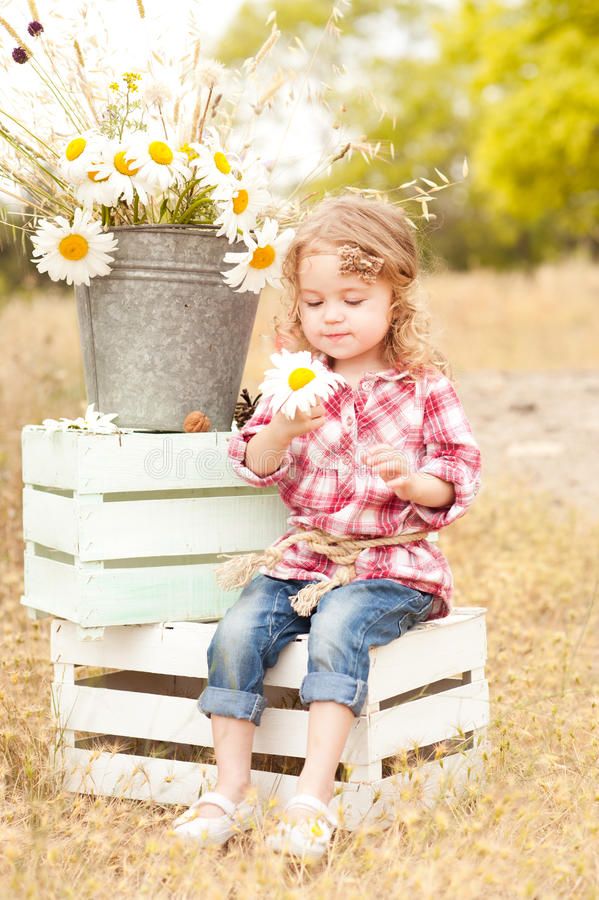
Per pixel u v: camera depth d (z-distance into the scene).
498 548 4.20
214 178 2.26
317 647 2.04
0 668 2.66
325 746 1.98
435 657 2.24
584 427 6.45
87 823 1.98
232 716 2.08
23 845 1.88
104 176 2.24
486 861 1.77
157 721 2.27
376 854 1.79
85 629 2.22
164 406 2.40
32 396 5.08
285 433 2.19
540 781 2.09
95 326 2.43
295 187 2.66
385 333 2.34
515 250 23.94
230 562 2.23
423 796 2.10
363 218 2.29
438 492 2.21
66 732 2.35
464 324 11.33
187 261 2.35
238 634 2.11
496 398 7.32
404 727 2.15
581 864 1.74
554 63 13.75
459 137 23.78
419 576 2.22
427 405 2.30
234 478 2.34
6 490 4.18
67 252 2.31
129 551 2.25
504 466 5.68
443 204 23.73
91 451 2.20
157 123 2.42
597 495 5.17
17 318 7.09
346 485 2.27
